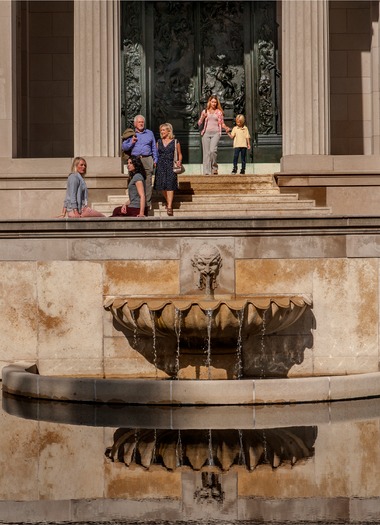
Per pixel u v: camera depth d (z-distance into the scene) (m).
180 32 44.41
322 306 24.70
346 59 43.78
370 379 22.48
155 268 24.56
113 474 15.65
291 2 37.59
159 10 44.38
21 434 18.52
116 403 21.69
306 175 36.88
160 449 17.27
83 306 24.80
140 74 44.25
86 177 36.72
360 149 43.75
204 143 37.56
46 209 37.34
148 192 31.41
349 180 37.00
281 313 23.47
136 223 24.48
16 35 40.31
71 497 14.43
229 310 22.70
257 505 13.94
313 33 37.44
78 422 19.58
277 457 16.64
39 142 43.84
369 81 43.72
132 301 23.62
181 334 23.44
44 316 24.91
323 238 24.70
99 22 37.28
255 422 19.50
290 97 37.50
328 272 24.70
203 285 24.28
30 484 15.15
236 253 24.50
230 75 44.50
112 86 37.41
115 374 24.69
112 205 34.72
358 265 24.72
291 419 19.83
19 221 24.75
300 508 13.77
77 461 16.45
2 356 25.00
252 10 44.25
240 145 38.66
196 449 17.20
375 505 13.88
